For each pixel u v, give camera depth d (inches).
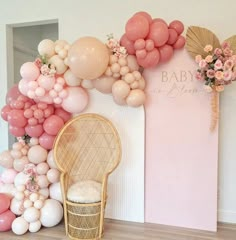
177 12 100.0
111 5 107.9
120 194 103.8
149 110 100.7
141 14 87.0
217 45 89.4
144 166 101.3
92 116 98.7
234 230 94.4
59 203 100.6
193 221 96.5
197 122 95.1
